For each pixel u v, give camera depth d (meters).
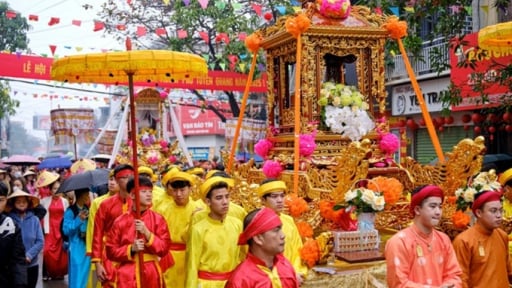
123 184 6.71
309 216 6.61
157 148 18.39
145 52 5.11
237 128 8.60
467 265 5.10
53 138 21.77
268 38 8.18
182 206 7.02
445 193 7.18
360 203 6.39
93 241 6.80
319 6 7.60
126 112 18.48
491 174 6.60
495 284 5.08
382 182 6.78
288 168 7.79
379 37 7.88
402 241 4.45
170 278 6.91
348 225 6.70
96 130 20.73
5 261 5.47
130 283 5.82
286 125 8.13
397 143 7.87
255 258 4.07
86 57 5.12
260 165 9.36
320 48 7.66
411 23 10.82
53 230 10.52
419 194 4.48
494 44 6.56
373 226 6.68
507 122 12.67
